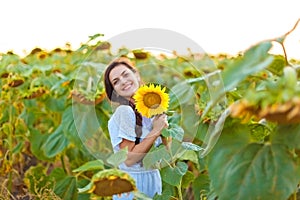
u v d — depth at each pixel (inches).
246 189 62.7
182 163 85.1
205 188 103.5
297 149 64.3
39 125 164.1
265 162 63.2
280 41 62.7
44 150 134.0
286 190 61.7
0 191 131.2
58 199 114.9
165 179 85.2
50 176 127.9
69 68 153.5
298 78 63.2
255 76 69.5
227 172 64.3
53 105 142.8
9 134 141.8
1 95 141.7
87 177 126.3
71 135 123.8
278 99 51.8
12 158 140.6
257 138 70.7
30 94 140.1
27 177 135.7
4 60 150.3
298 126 63.0
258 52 58.4
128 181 65.5
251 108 53.7
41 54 167.5
